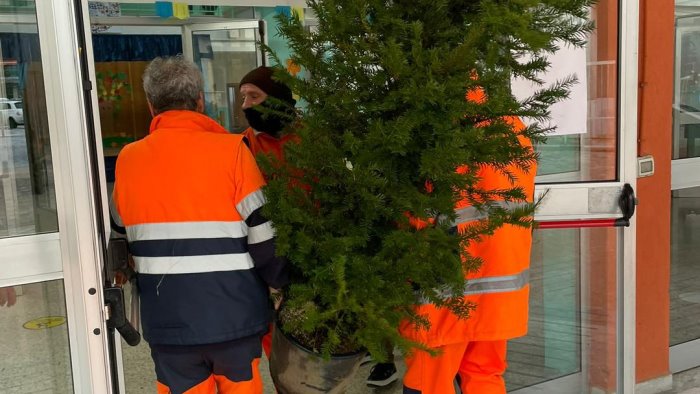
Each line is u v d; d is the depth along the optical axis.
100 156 2.33
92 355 2.15
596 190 3.04
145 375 3.79
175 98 2.16
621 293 3.19
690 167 3.76
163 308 2.09
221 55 6.61
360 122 1.88
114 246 2.11
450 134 1.69
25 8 2.23
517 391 3.33
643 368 3.55
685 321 4.05
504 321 2.35
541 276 3.27
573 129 3.02
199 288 2.06
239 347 2.13
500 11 1.60
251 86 2.63
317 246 1.89
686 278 4.10
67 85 2.07
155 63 2.19
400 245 1.82
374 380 3.57
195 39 6.66
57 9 2.05
